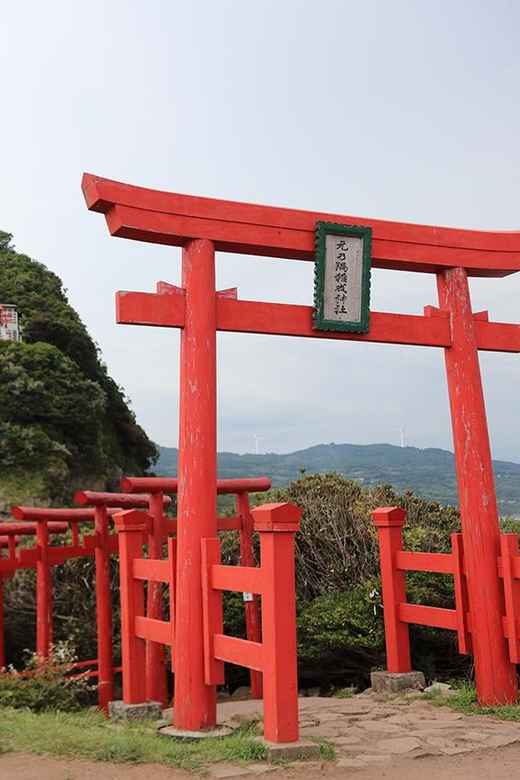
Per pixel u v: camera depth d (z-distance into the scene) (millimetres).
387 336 8484
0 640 14453
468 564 8320
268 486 12484
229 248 7859
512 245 9156
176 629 6953
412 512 13664
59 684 8789
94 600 16531
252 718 7648
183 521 7059
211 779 5176
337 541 13086
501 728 7004
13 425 39219
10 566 13969
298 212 8094
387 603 9531
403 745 6395
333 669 12289
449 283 8891
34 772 5121
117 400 48656
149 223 7316
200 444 7141
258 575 6141
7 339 43500
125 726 7109
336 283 8156
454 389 8695
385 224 8539
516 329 9195
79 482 41031
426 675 10789
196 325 7367
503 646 8078
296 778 5301
